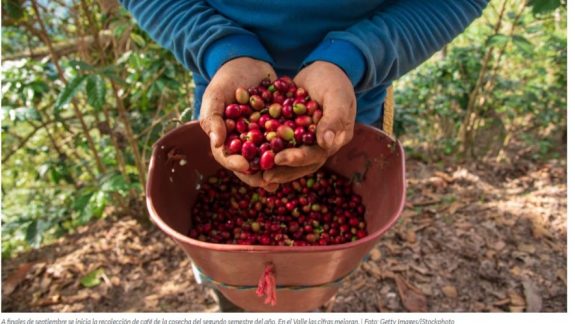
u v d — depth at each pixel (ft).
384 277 6.99
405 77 10.34
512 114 9.46
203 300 6.78
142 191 7.30
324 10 3.47
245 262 3.00
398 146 3.55
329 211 4.24
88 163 7.97
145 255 7.56
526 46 7.15
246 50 3.33
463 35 10.91
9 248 7.79
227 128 3.10
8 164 9.00
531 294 6.58
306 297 3.68
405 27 3.45
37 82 6.35
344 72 3.12
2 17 5.76
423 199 8.61
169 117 7.64
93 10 6.42
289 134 2.93
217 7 3.64
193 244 2.77
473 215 8.08
